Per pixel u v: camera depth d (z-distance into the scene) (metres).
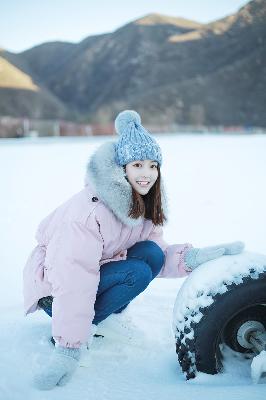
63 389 1.67
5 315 2.40
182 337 1.73
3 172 8.75
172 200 5.64
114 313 2.18
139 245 2.11
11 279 3.03
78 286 1.80
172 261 2.12
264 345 1.75
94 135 32.97
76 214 1.87
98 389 1.67
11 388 1.67
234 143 17.33
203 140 20.33
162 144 16.98
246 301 1.69
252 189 6.31
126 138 1.95
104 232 1.91
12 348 1.99
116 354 1.99
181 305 1.77
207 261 1.93
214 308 1.68
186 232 4.14
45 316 2.39
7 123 32.66
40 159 11.37
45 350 1.97
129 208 1.92
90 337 1.95
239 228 4.24
